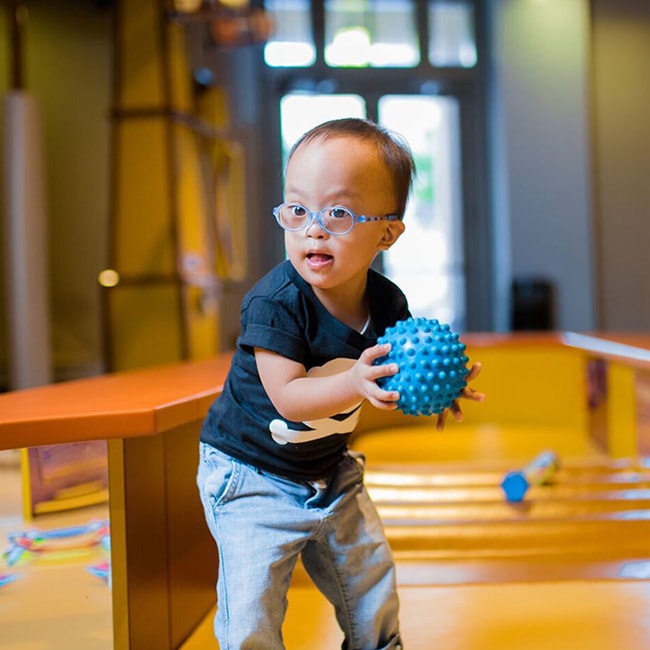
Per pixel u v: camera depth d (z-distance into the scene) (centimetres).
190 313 466
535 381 438
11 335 460
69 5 582
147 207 454
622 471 292
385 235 134
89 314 588
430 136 716
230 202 572
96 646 159
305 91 709
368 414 421
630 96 679
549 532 237
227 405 145
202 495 146
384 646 149
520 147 674
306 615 191
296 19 700
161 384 213
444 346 119
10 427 148
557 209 675
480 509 255
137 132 452
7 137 453
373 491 274
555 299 677
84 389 200
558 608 191
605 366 366
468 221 719
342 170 126
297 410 125
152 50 450
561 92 673
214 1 455
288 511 139
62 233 583
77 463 159
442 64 708
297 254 129
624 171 679
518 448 377
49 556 160
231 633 135
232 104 663
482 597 199
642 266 680
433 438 405
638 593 200
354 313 139
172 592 179
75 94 584
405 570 219
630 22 678
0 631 160
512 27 674
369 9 702
